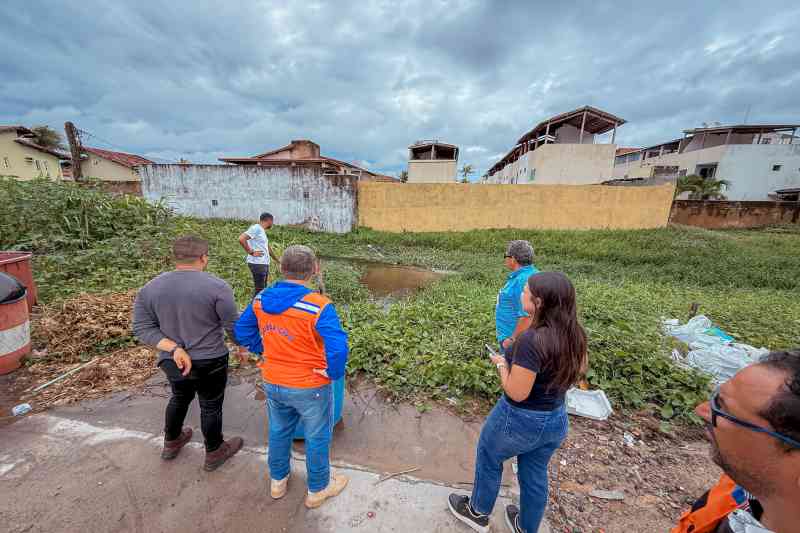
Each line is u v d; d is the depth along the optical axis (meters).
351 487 2.31
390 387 3.53
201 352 2.17
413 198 15.40
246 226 13.74
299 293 1.82
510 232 15.05
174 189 14.68
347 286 7.75
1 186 8.48
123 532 1.96
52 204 8.26
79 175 15.89
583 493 2.37
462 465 2.56
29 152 25.97
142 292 2.14
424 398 3.40
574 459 2.68
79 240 7.79
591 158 22.62
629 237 14.23
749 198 27.45
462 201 15.71
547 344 1.48
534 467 1.75
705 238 14.39
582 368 1.58
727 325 5.41
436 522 2.06
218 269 8.01
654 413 3.30
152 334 2.12
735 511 0.92
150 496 2.19
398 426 3.00
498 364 1.83
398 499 2.22
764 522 0.83
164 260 7.95
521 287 2.93
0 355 3.49
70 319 4.27
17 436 2.69
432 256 12.12
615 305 5.91
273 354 1.88
